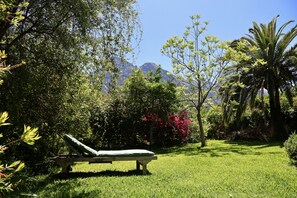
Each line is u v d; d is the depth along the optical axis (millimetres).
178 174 7043
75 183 6105
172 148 15977
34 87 6305
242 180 6066
